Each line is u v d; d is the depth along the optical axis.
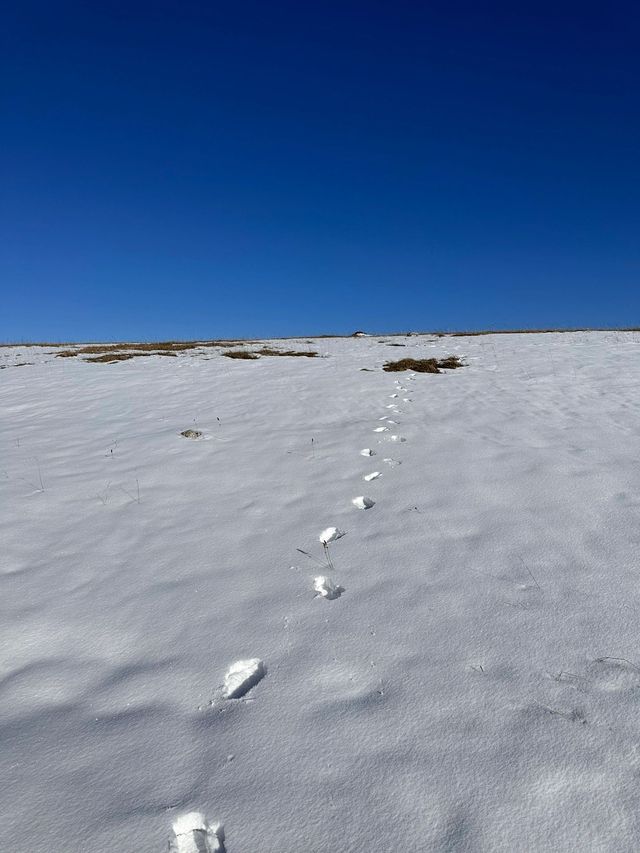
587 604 3.45
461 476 6.02
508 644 3.11
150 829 2.09
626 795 2.13
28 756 2.47
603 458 6.30
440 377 13.59
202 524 5.23
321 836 2.04
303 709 2.71
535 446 6.97
